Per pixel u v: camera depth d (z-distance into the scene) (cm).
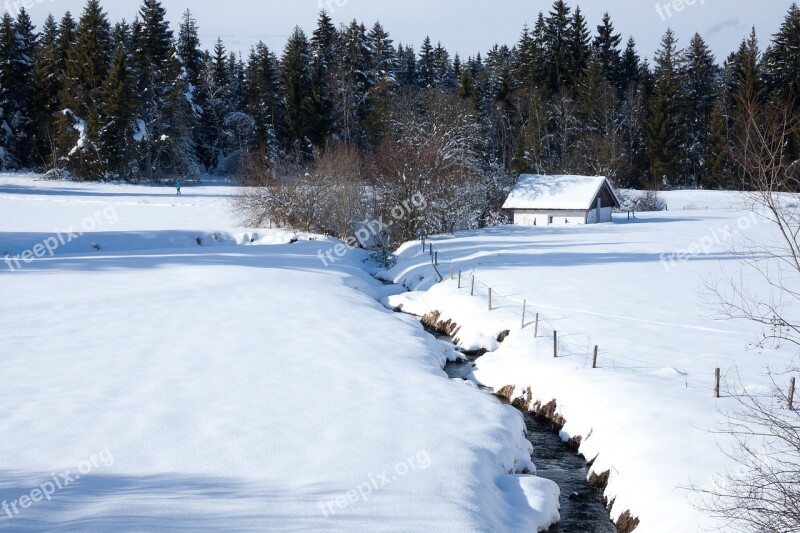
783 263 3145
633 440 1209
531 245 3875
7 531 833
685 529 912
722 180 7606
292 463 1117
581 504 1161
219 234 4278
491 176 5944
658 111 7675
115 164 7381
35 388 1451
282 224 4600
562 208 5359
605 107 7538
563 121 7706
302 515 924
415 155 4325
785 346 1756
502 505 1069
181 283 2728
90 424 1261
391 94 7475
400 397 1470
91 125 7144
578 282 2719
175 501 952
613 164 6862
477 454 1190
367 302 2591
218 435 1226
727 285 2612
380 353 1831
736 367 1529
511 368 1770
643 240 4112
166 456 1131
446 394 1514
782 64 6962
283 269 3159
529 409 1589
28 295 2400
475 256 3434
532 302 2364
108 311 2216
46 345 1791
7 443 1166
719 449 1088
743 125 778
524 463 1273
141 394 1432
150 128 7619
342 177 4534
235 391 1470
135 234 4084
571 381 1548
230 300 2452
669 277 2823
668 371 1524
